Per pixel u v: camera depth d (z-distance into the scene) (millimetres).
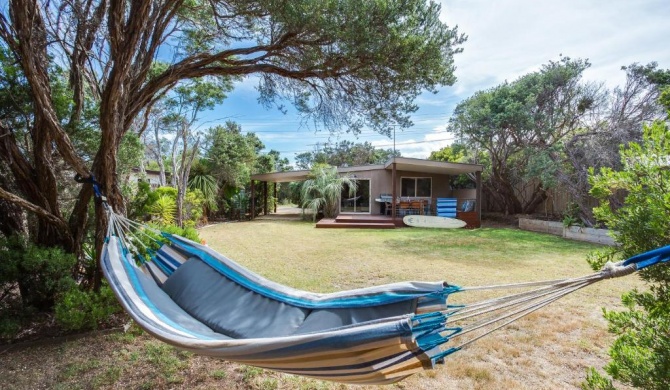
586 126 11164
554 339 3439
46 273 3715
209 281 2936
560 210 12320
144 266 3244
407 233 11008
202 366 3045
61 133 3408
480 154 15086
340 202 15375
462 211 13531
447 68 4617
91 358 3182
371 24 3939
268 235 10758
